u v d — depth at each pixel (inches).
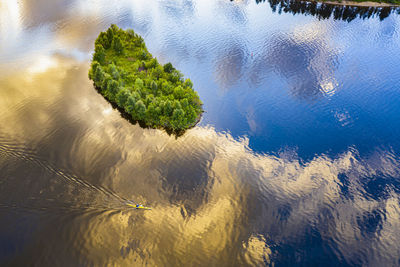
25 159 3115.2
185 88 4229.8
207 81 4746.6
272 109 4163.4
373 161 3376.0
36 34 5871.1
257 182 3056.1
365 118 4030.5
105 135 3543.3
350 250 2496.3
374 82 4783.5
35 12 6727.4
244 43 5920.3
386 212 2800.2
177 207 2753.4
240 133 3725.4
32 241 2369.6
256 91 4542.3
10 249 2317.9
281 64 5236.2
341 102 4323.3
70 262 2272.4
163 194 2861.7
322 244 2527.1
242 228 2615.7
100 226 2512.3
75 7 7106.3
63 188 2805.1
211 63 5246.1
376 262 2425.0
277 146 3540.8
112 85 3993.6
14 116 3762.3
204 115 3993.6
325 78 4869.6
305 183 3068.4
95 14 6850.4
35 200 2659.9
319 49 5713.6
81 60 5123.0
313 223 2687.0
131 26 6412.4
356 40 6102.4
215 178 3070.9
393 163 3361.2
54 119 3752.5
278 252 2454.5
